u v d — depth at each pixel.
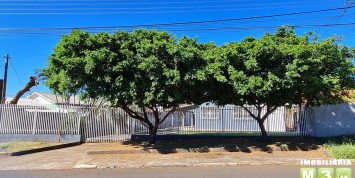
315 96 14.69
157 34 14.20
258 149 14.35
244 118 20.53
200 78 12.72
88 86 13.32
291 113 19.08
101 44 13.43
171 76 12.68
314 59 13.05
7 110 17.72
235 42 14.01
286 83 12.99
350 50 14.71
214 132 19.81
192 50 13.12
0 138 17.44
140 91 13.80
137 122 18.89
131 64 13.00
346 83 14.67
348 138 16.44
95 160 12.54
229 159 12.31
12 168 11.28
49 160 12.77
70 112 17.97
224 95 15.36
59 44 13.88
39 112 17.86
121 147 15.49
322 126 17.75
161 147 14.95
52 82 13.77
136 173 10.06
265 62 13.77
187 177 9.27
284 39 14.66
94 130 18.27
